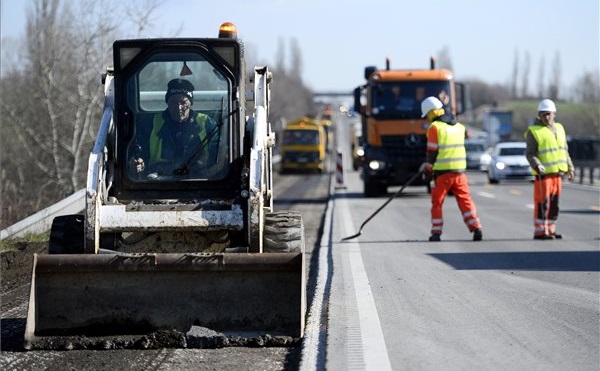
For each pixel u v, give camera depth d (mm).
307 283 33500
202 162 27312
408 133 79188
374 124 79875
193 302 24344
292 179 142625
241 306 24297
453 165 45844
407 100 79500
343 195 87125
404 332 24266
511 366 20719
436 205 46031
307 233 53031
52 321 24188
